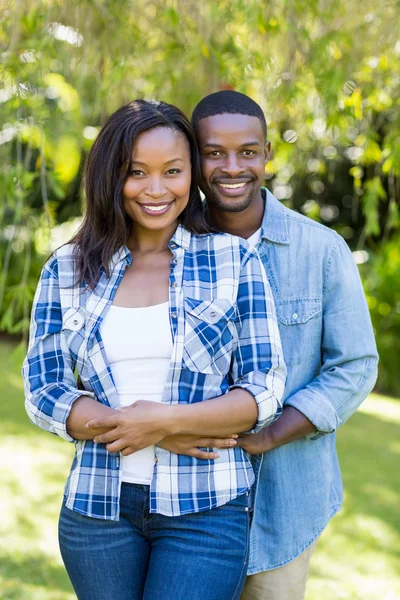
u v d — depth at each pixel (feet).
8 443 17.78
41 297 6.19
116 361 5.92
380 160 11.01
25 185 9.45
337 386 6.57
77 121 10.48
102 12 10.02
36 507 13.79
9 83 9.29
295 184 12.51
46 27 9.44
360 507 14.66
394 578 11.68
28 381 6.02
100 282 6.11
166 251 6.25
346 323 6.68
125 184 6.03
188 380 5.84
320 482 6.87
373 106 10.81
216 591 5.61
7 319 9.84
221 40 10.31
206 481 5.79
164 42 10.61
